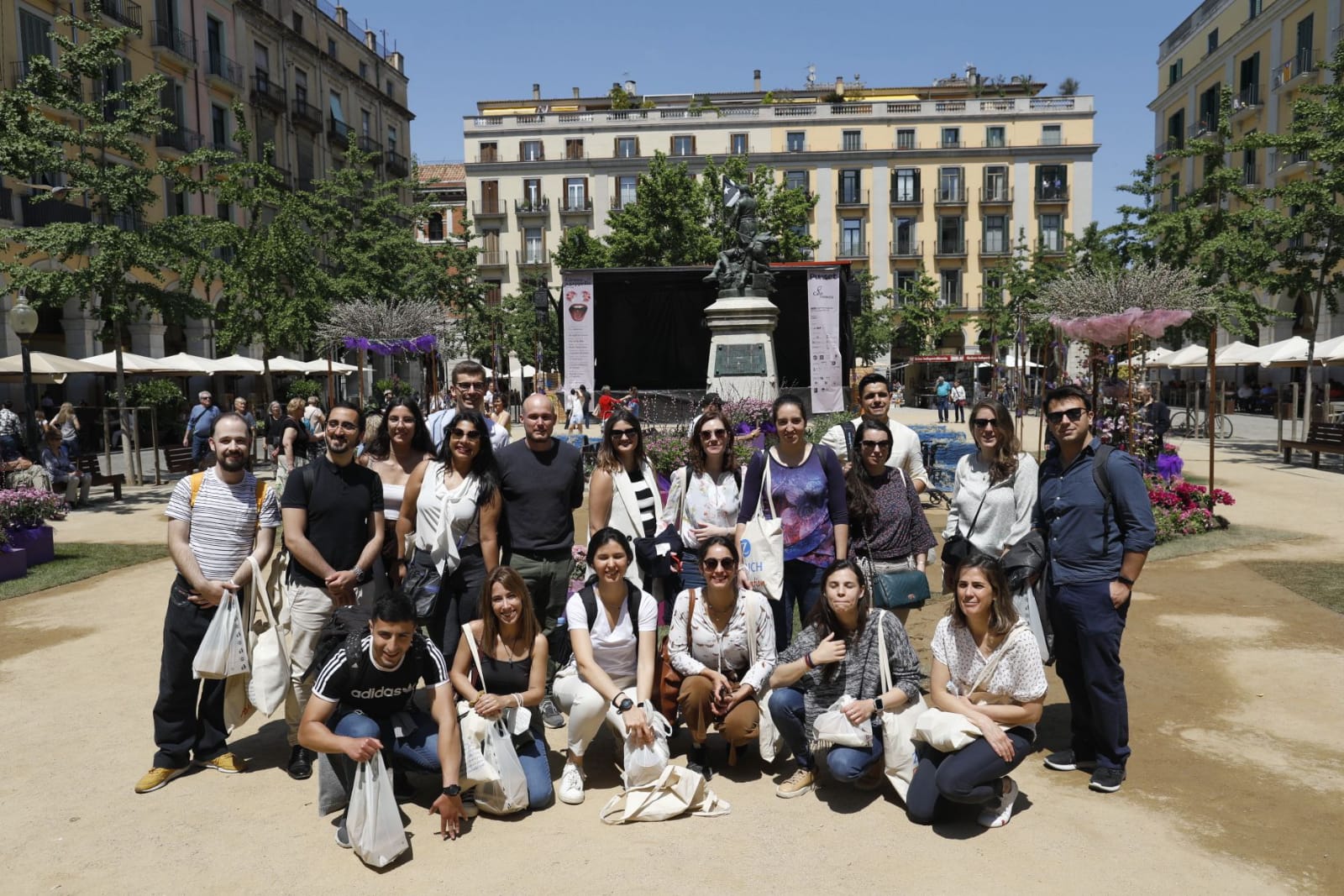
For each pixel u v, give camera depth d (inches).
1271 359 811.4
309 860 142.7
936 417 1438.2
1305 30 1175.6
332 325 722.2
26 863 142.4
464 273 1466.5
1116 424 429.7
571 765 166.7
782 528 187.6
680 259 1481.3
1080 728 171.8
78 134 599.5
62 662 247.4
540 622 200.5
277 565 187.0
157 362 911.0
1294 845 140.3
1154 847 140.4
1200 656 232.1
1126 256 916.6
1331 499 479.5
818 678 162.2
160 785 170.7
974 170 2102.6
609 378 1106.1
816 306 828.6
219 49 1248.8
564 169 2161.7
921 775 151.2
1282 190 700.0
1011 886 130.0
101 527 477.7
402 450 210.2
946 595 293.0
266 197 832.9
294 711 176.9
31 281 550.3
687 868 137.3
